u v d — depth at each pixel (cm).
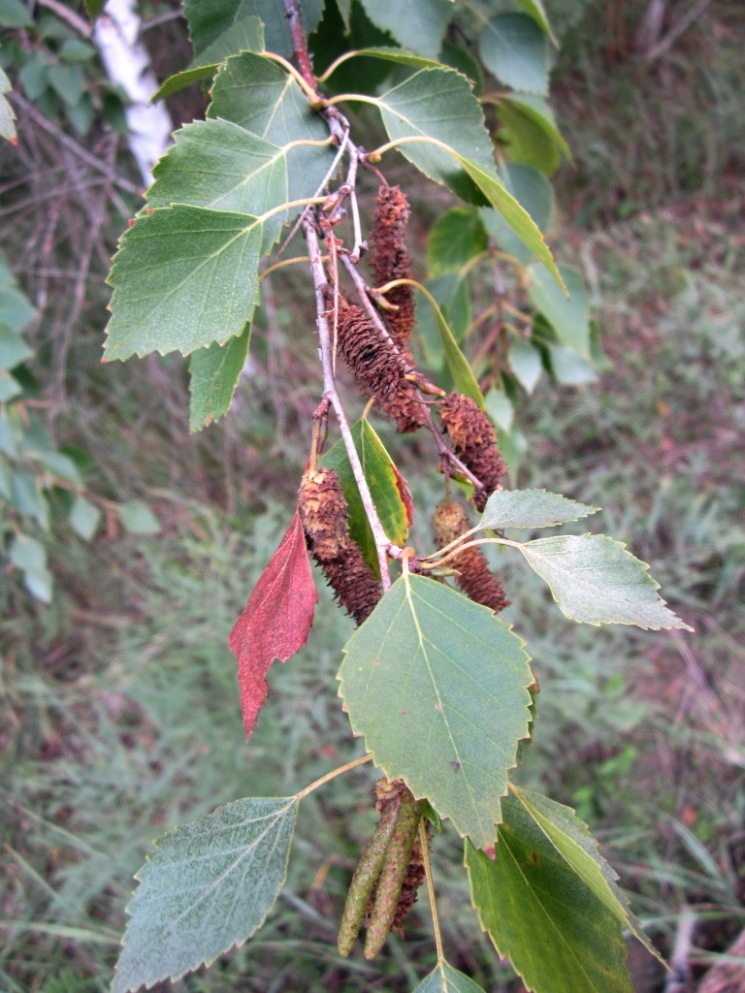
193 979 46
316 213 20
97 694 61
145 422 73
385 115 21
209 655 56
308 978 49
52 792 57
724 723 60
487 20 30
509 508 17
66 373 70
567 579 16
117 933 48
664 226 93
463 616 15
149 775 53
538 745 55
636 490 73
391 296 21
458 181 22
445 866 50
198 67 21
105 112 45
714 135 97
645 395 78
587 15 93
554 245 88
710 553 67
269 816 16
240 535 67
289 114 20
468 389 23
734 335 80
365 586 17
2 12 38
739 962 42
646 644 64
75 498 52
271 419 74
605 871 16
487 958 48
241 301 17
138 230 16
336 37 27
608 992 15
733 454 75
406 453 72
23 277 67
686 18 98
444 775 14
